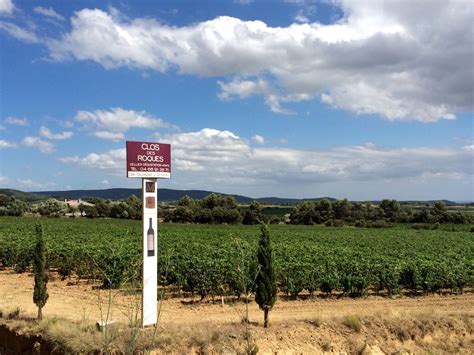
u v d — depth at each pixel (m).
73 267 30.47
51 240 44.09
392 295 26.92
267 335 14.79
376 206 127.88
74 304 22.14
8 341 15.52
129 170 15.00
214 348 13.48
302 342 14.96
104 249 34.06
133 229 66.81
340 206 117.69
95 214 114.31
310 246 46.41
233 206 114.44
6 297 24.03
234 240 12.70
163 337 13.32
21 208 115.00
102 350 12.09
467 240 63.69
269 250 15.79
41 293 16.52
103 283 27.09
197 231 72.25
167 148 15.88
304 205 118.00
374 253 40.25
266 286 15.56
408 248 48.94
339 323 16.30
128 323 15.88
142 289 15.05
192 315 20.50
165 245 43.12
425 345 16.45
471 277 27.67
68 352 13.18
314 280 25.05
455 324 17.48
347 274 26.66
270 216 119.00
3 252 34.28
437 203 115.00
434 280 26.83
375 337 16.08
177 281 24.97
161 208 121.50
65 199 165.62
